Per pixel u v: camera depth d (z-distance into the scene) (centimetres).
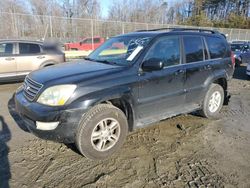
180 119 510
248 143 411
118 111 351
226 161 352
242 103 659
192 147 391
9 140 397
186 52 448
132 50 398
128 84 356
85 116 323
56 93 315
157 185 296
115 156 357
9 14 1686
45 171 318
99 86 332
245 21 5331
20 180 299
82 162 340
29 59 784
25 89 365
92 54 469
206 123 495
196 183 302
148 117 401
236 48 1547
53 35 1873
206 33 503
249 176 318
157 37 408
